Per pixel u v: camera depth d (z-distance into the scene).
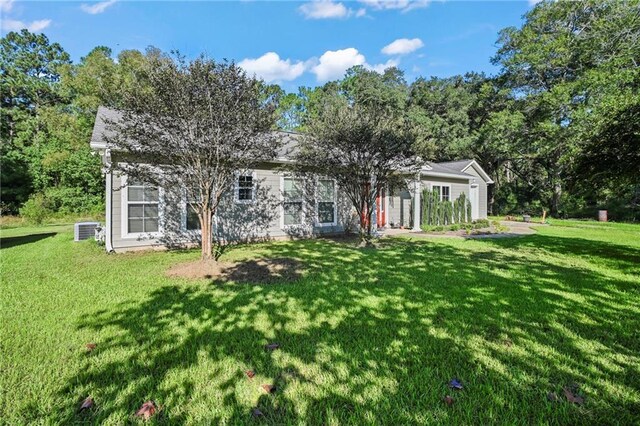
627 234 11.68
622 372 2.39
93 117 22.69
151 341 2.88
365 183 8.84
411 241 9.72
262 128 6.06
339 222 11.91
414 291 4.41
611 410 1.97
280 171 10.26
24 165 21.02
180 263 6.38
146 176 5.92
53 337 2.96
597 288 4.58
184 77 5.30
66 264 6.26
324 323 3.29
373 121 7.89
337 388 2.18
